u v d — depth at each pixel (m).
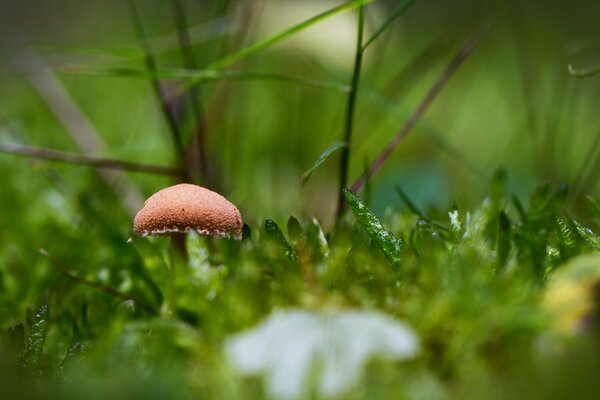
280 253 0.25
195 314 0.25
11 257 0.31
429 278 0.24
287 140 0.42
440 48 0.39
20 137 0.40
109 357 0.23
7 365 0.23
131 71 0.30
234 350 0.22
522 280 0.24
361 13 0.28
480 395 0.21
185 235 0.27
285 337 0.22
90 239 0.30
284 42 0.37
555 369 0.21
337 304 0.23
